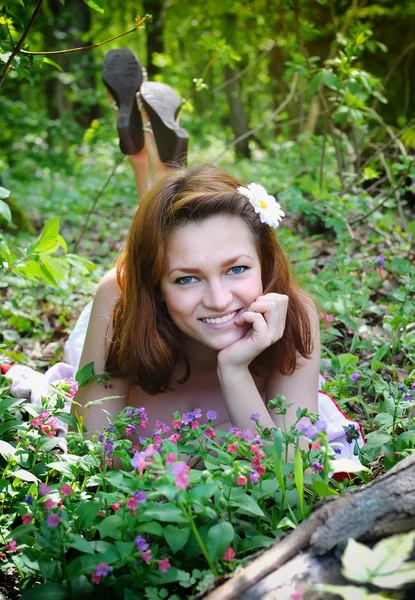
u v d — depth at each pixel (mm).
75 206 8953
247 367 2420
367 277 4062
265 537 1831
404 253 4965
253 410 2262
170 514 1600
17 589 2033
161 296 2381
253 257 2252
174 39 20578
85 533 1958
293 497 1997
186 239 2172
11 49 2963
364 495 1627
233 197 2225
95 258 6223
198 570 1715
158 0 17766
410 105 10227
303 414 2033
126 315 2410
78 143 14859
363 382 3084
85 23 18172
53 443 2188
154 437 2074
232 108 15000
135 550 1690
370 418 3002
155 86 4332
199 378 2602
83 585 1732
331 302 3744
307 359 2572
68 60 16516
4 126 14094
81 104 17203
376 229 5355
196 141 17266
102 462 2148
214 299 2184
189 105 6000
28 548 1849
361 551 1457
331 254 5430
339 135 7254
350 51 5223
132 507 1689
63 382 2291
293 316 2449
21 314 4523
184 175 2303
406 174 5312
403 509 1579
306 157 8297
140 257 2275
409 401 2369
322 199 4938
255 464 1841
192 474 1729
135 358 2408
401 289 3812
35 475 2211
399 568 1442
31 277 2838
